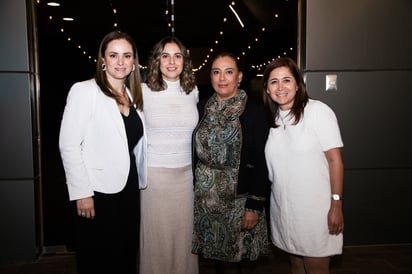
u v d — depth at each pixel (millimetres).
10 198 3062
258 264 3025
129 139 2025
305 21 3195
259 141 2053
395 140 3297
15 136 3018
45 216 4082
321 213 1898
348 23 3191
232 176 2096
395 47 3230
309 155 1879
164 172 2152
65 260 3127
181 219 2219
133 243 2127
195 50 8234
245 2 5180
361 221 3338
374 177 3314
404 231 3367
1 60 2955
